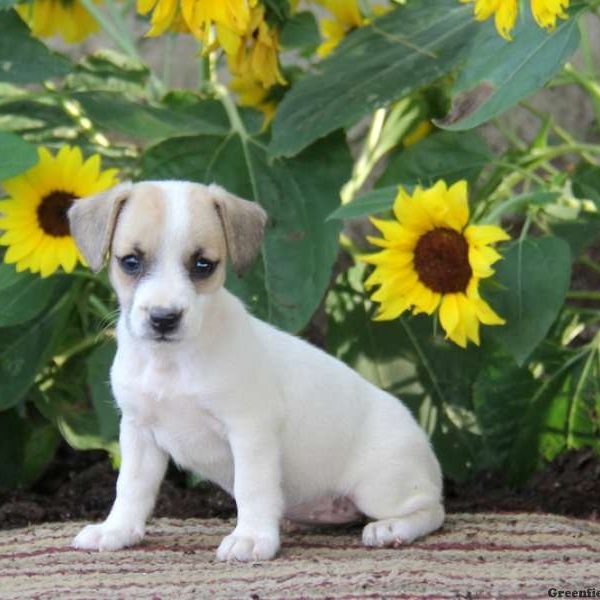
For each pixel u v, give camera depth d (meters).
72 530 5.52
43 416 6.78
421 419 6.55
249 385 4.98
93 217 4.91
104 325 6.59
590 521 5.79
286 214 6.46
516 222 7.88
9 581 4.78
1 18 6.46
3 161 5.86
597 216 6.39
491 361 6.52
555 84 6.89
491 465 6.50
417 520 5.24
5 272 6.12
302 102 6.38
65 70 6.45
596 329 7.76
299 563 4.85
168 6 6.04
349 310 6.66
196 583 4.62
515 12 5.60
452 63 6.36
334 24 7.00
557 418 6.45
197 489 6.45
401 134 7.09
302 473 5.23
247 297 6.26
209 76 7.34
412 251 5.73
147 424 5.11
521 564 4.86
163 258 4.77
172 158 6.55
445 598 4.43
